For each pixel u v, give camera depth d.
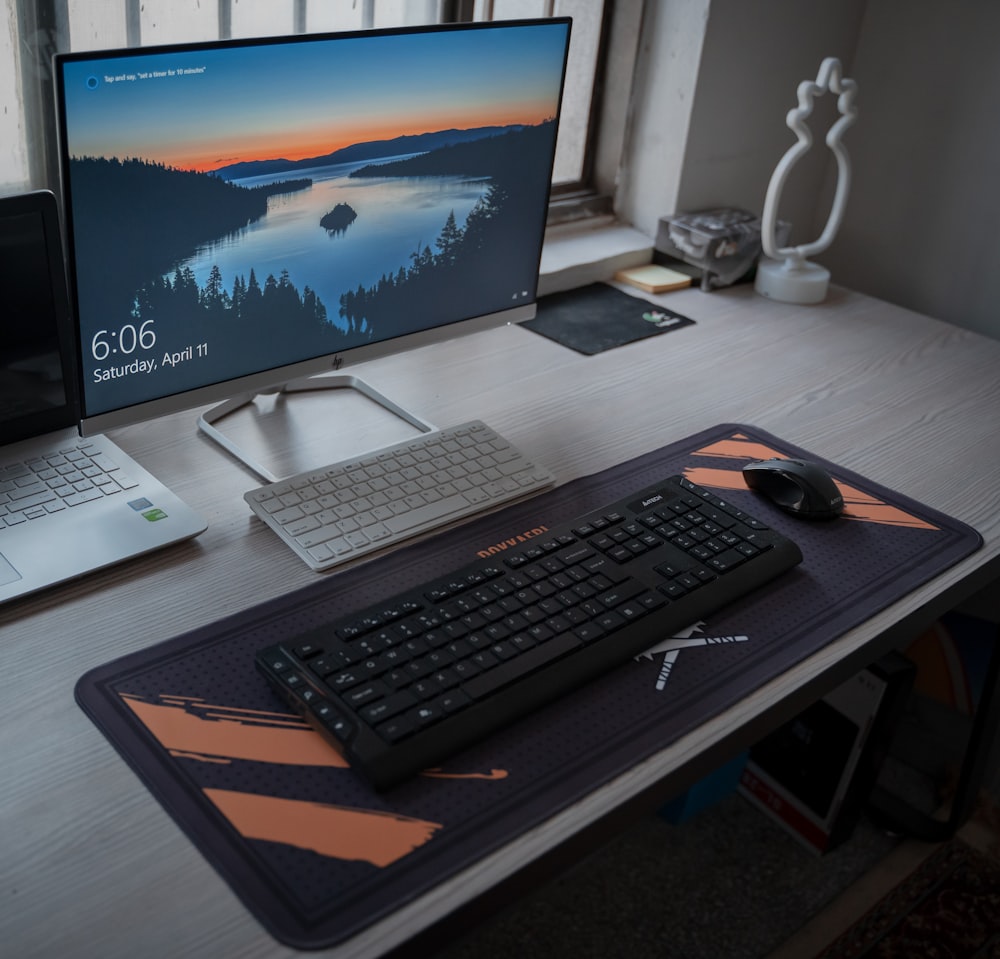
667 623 0.95
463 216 1.24
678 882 1.64
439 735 0.80
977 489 1.25
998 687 1.56
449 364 1.44
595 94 1.89
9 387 1.04
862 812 1.79
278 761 0.78
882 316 1.76
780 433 1.34
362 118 1.09
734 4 1.74
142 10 1.26
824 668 0.94
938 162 1.97
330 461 1.17
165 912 0.67
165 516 1.02
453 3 1.59
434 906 0.69
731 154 1.92
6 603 0.91
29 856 0.69
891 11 1.95
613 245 1.85
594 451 1.25
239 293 1.08
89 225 0.94
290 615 0.94
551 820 0.76
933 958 1.54
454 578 0.96
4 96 1.20
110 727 0.80
